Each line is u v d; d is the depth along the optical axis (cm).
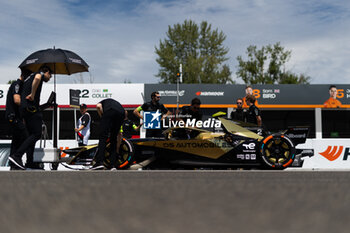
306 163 991
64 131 1152
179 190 225
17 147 621
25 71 590
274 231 113
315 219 134
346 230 115
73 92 1077
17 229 119
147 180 304
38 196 203
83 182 287
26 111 563
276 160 616
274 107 1210
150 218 137
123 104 1173
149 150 647
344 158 997
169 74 4131
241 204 170
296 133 647
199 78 3988
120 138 625
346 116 1236
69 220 135
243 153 624
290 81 3447
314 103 1220
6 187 248
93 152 659
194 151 634
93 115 1168
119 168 631
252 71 3550
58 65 835
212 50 4256
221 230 115
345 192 214
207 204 170
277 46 3509
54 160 670
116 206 167
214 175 369
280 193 208
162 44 4219
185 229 117
